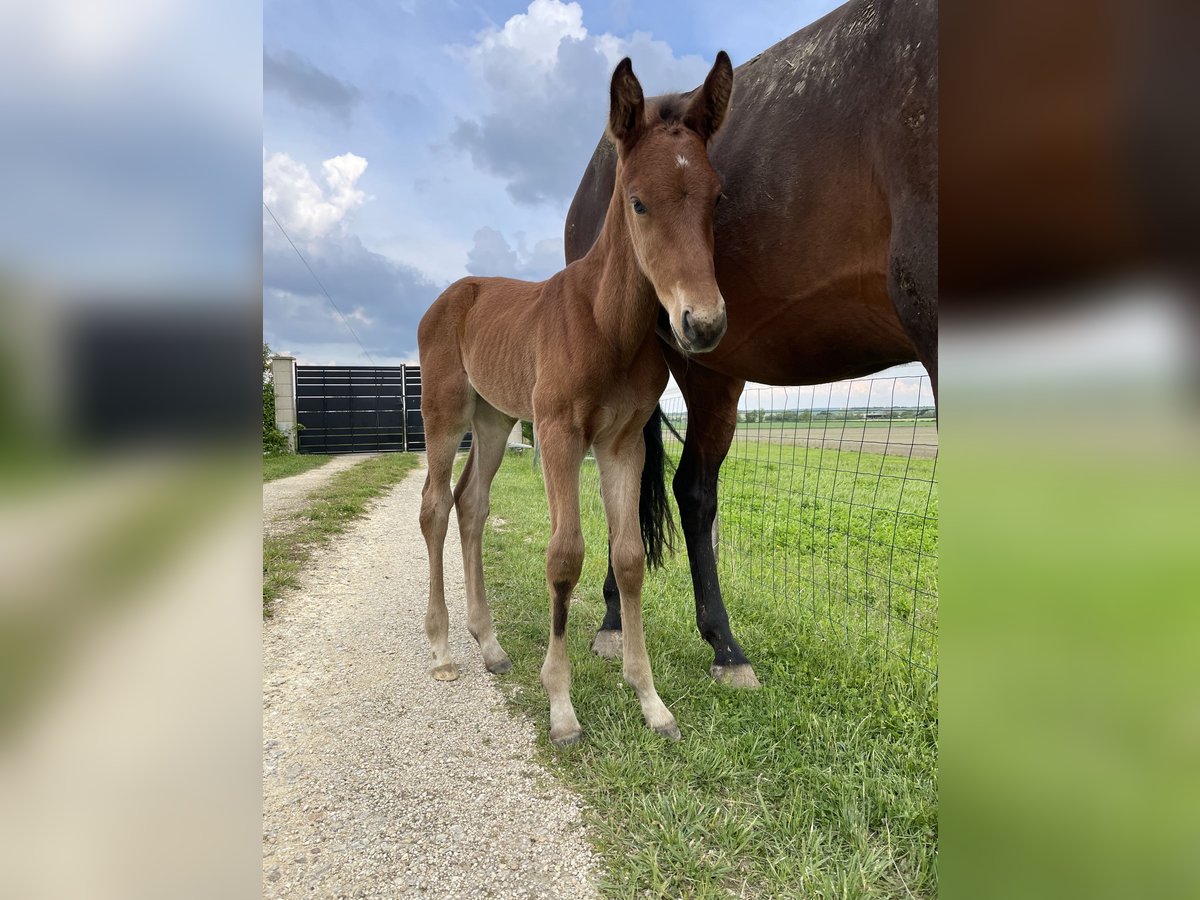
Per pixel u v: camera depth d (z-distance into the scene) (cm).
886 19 190
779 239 226
